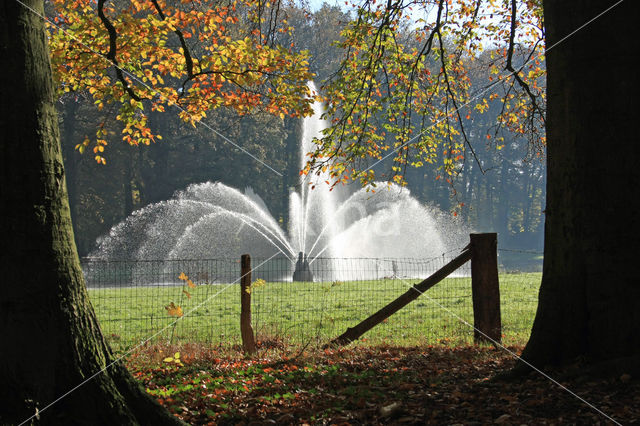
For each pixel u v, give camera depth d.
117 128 44.97
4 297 4.27
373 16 12.28
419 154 13.56
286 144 57.88
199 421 5.55
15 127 4.32
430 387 6.50
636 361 5.53
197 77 10.93
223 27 11.25
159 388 6.91
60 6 11.07
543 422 4.93
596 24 6.01
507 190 81.19
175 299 16.94
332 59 52.78
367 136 12.68
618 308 5.86
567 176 6.16
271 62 10.62
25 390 4.21
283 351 9.35
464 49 13.92
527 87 12.79
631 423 4.66
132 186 54.56
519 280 22.33
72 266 4.57
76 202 45.59
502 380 6.30
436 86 13.03
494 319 9.21
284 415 5.58
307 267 26.03
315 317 13.41
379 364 8.11
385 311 9.41
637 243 5.87
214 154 52.50
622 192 5.91
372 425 5.33
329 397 6.25
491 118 65.62
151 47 10.82
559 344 6.18
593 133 6.00
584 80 6.05
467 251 9.30
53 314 4.37
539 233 82.38
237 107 11.32
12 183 4.29
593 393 5.35
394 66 13.20
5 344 4.24
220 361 8.56
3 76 4.30
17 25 4.38
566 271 6.18
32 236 4.34
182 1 11.21
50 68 4.64
